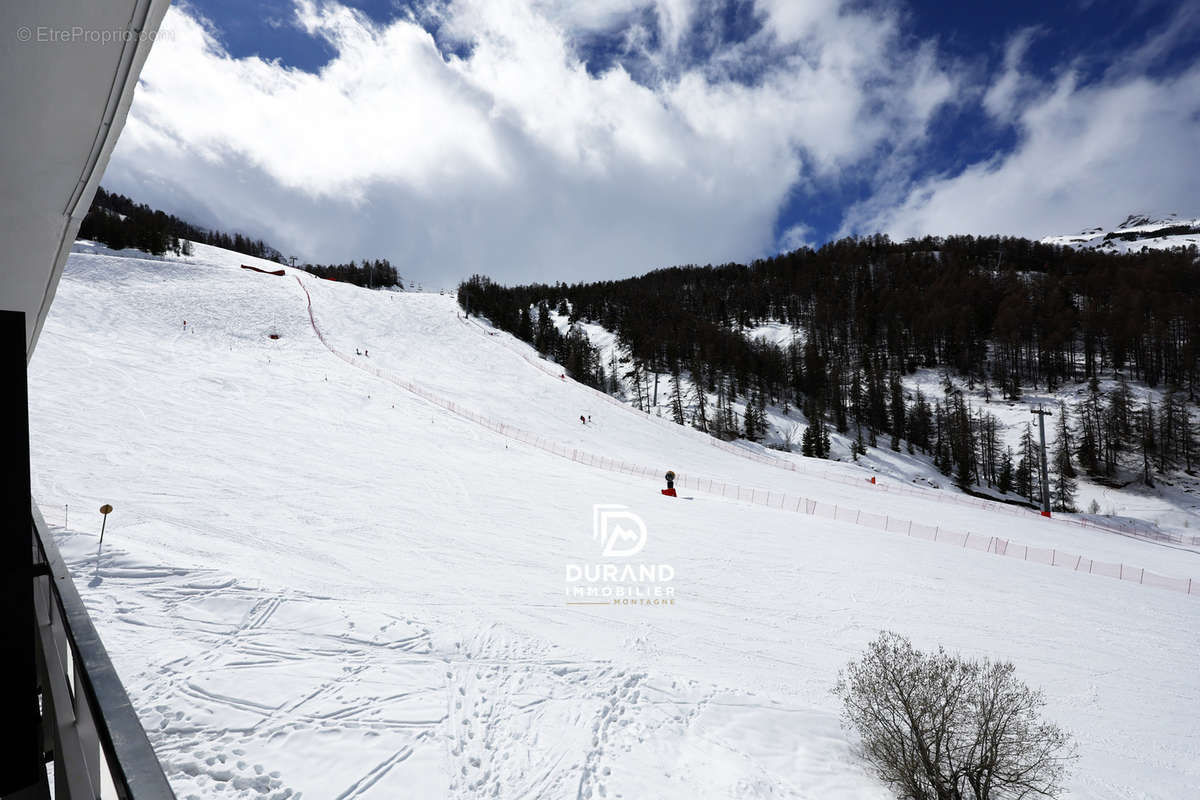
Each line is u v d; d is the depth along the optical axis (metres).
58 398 24.67
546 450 32.28
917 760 8.30
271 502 17.66
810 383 82.56
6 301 2.06
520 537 17.62
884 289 122.69
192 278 56.53
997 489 58.31
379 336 53.44
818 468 44.81
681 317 109.81
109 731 0.82
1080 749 10.05
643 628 12.77
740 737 9.11
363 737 7.50
